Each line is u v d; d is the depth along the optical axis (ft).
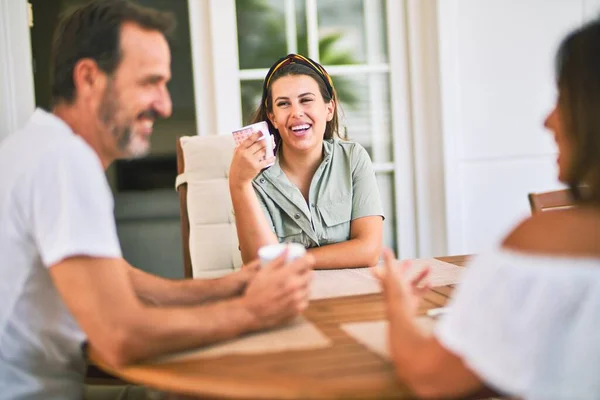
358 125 10.05
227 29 9.50
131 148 3.59
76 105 3.48
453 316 2.56
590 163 2.55
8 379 3.39
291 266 3.46
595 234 2.35
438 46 9.70
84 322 3.04
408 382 2.59
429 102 9.95
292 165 6.44
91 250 3.07
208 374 2.80
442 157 9.92
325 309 3.87
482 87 9.93
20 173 3.25
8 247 3.30
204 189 6.50
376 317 3.65
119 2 3.45
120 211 13.20
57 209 3.14
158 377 2.82
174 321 3.06
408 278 4.63
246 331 3.31
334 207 6.28
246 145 5.59
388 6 9.81
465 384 2.48
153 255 12.97
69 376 3.66
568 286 2.27
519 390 2.31
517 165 10.19
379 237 6.11
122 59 3.37
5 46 8.85
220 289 4.09
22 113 8.99
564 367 2.27
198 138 6.68
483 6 9.78
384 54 9.98
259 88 9.72
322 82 6.47
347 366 2.84
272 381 2.68
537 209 6.13
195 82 9.63
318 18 9.78
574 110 2.58
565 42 2.65
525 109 10.12
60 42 3.46
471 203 10.07
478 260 2.57
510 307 2.35
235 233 6.46
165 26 3.53
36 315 3.43
